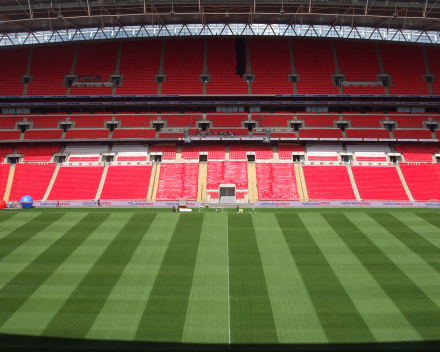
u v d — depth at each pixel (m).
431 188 66.12
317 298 32.34
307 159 71.94
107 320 29.33
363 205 62.06
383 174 68.81
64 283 34.56
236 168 70.19
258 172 69.56
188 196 65.31
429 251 41.12
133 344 26.73
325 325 28.86
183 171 69.62
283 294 32.97
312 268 37.44
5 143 74.38
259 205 61.62
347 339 27.31
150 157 72.25
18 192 65.69
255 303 31.64
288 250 41.38
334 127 75.56
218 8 67.12
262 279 35.38
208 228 47.75
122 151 73.12
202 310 30.67
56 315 29.94
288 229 47.41
